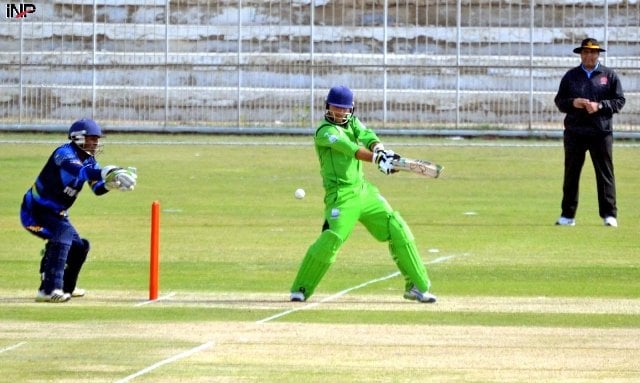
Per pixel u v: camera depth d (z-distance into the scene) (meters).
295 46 122.56
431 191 83.81
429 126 120.19
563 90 66.06
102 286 48.50
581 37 120.75
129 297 46.00
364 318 41.59
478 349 36.62
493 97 119.94
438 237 62.66
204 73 121.75
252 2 122.81
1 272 52.03
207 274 51.47
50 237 44.62
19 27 122.50
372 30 122.50
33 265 53.94
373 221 44.84
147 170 94.19
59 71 122.06
